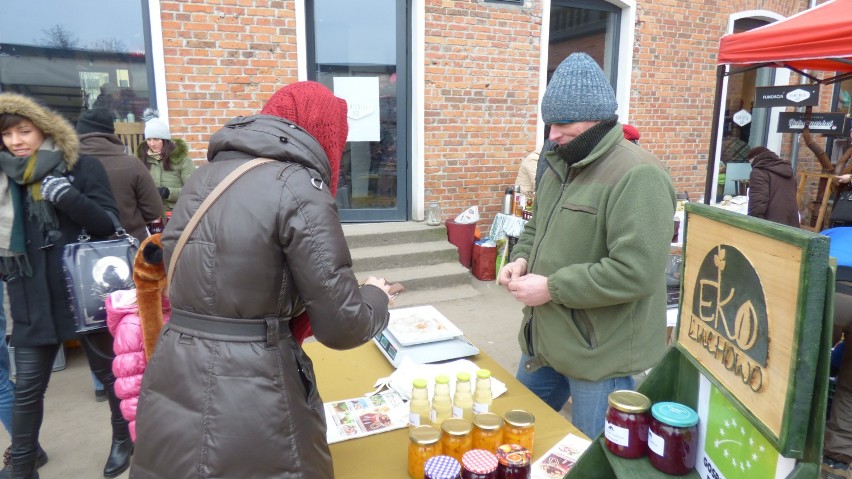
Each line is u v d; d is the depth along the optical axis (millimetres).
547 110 1733
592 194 1714
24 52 4512
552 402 2105
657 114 6812
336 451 1479
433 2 5453
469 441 1365
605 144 1697
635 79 6582
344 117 1426
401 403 1708
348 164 5824
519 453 1230
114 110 4777
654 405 1075
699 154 7199
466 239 5746
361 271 5242
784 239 742
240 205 1152
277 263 1164
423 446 1328
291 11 4957
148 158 4328
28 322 2217
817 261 693
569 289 1646
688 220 1072
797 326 717
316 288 1157
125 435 2625
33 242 2184
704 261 1001
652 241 1562
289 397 1187
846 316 2391
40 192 2125
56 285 2238
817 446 730
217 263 1145
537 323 1907
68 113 4699
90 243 2176
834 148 7973
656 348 1811
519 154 6133
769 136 8039
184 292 1187
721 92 4746
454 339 2084
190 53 4715
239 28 4820
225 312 1159
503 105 5949
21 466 2320
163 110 4676
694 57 6867
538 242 1954
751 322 840
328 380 1876
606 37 6539
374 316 1292
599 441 1165
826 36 3461
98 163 2381
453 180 5914
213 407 1138
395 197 5992
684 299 1093
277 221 1143
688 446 1022
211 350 1155
